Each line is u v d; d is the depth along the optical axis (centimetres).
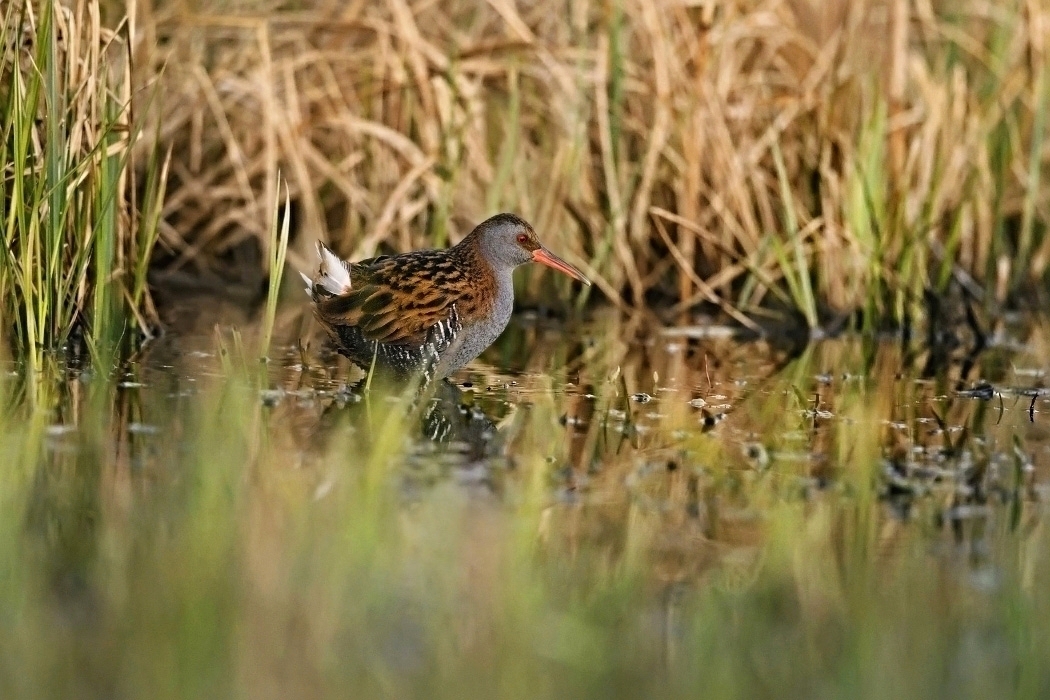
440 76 1605
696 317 1620
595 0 1688
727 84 1623
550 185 1609
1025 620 746
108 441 997
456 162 1570
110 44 1346
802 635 732
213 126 1669
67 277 1264
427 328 1232
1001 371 1395
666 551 837
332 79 1611
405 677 670
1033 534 879
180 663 667
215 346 1351
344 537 817
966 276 1650
